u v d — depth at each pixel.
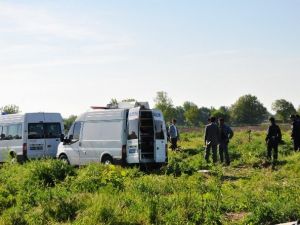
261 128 61.66
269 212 10.16
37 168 16.19
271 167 19.23
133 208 10.84
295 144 23.89
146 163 19.48
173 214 10.06
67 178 14.59
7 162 20.62
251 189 13.61
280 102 121.25
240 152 24.38
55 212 11.02
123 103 20.42
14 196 13.35
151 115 19.77
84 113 21.20
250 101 128.12
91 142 20.64
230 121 128.75
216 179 14.99
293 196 11.63
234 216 10.64
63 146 21.88
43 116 24.19
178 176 17.98
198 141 39.00
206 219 9.70
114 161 19.72
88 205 11.24
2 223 10.38
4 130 24.83
